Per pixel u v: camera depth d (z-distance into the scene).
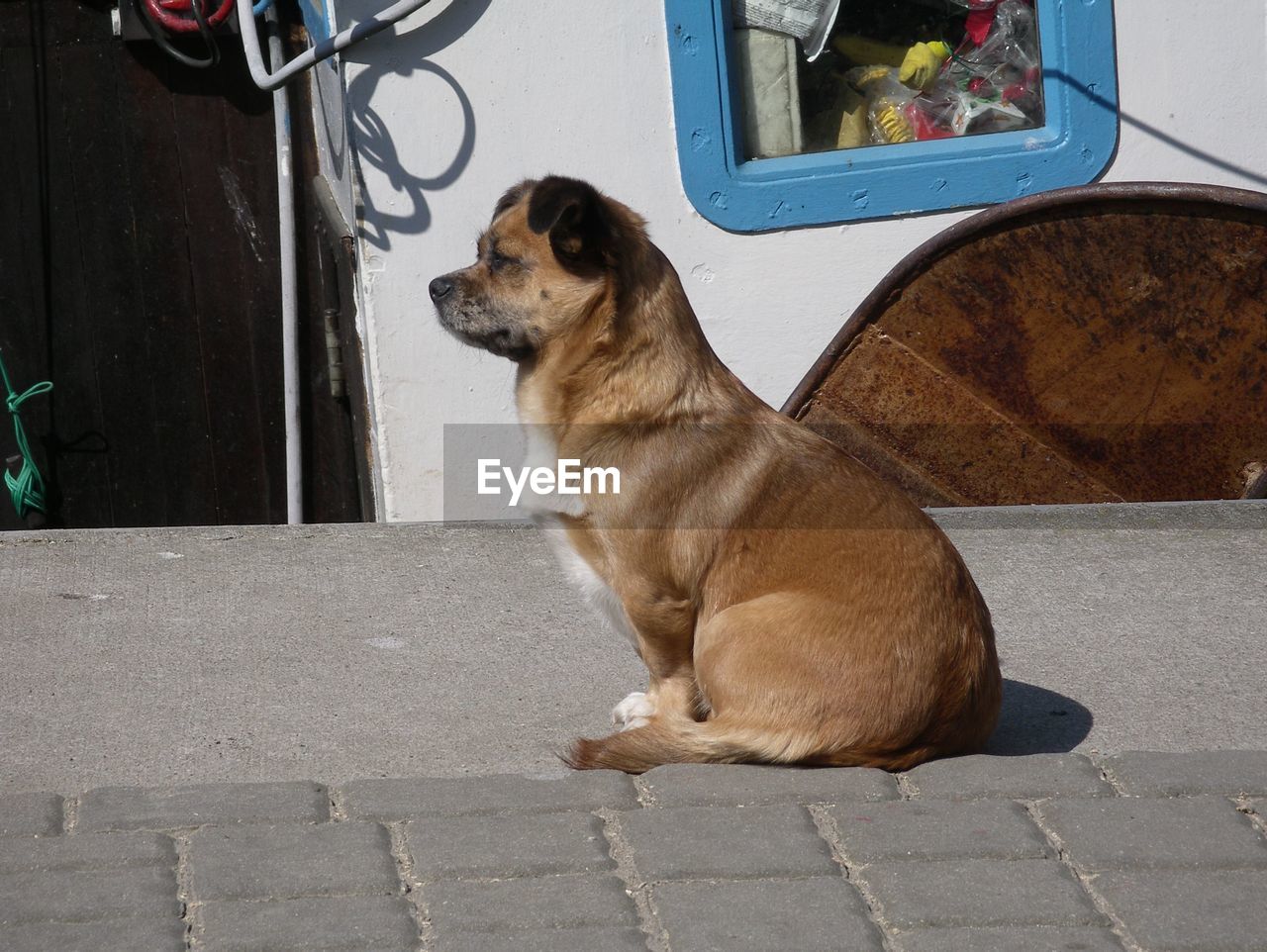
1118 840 4.12
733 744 4.59
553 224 4.93
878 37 8.43
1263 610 6.27
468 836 4.12
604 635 6.00
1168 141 8.29
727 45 8.20
